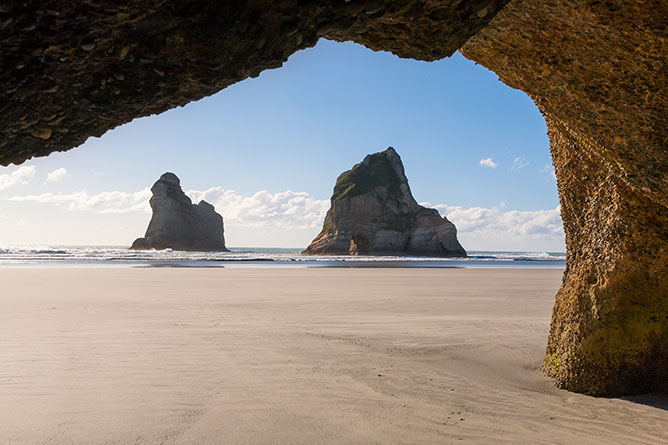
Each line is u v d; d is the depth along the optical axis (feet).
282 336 27.25
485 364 22.16
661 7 9.56
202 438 13.20
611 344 17.53
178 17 6.03
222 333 27.76
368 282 69.31
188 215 447.42
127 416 14.65
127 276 74.59
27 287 54.24
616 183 16.88
